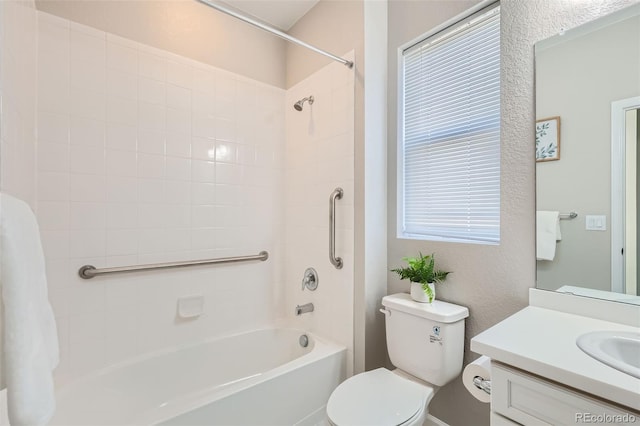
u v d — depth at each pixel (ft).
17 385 1.80
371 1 5.72
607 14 3.44
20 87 3.81
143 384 5.34
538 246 3.96
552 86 3.85
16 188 3.71
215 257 6.40
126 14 5.38
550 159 3.87
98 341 5.06
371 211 5.62
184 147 6.01
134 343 5.41
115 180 5.24
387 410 3.80
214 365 6.15
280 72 7.52
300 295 6.98
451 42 5.19
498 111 4.59
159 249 5.71
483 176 4.78
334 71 6.15
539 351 2.60
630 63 3.30
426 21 5.37
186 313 5.90
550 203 3.87
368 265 5.54
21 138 3.89
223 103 6.56
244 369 6.48
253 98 7.02
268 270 7.21
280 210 7.45
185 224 6.01
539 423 2.46
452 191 5.18
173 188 5.87
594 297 3.52
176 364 5.72
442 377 4.28
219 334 6.42
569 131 3.71
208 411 3.93
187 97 6.06
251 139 6.97
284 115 7.57
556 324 3.28
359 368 5.52
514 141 4.22
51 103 4.66
